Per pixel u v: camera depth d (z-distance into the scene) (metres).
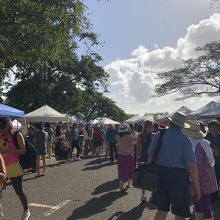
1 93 42.28
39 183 14.50
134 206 10.58
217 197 10.28
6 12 17.09
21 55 18.61
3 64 19.30
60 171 18.42
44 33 18.14
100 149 30.45
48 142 24.03
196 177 6.44
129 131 12.87
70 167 20.31
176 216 6.48
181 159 6.48
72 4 18.05
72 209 10.14
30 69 24.31
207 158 7.42
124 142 12.73
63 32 18.53
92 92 56.84
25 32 17.94
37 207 10.29
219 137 9.75
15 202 10.84
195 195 6.51
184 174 6.48
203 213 7.42
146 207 10.45
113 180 15.35
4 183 6.04
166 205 6.59
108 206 10.55
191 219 8.92
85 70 53.59
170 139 6.54
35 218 9.15
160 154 6.57
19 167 8.57
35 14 17.59
